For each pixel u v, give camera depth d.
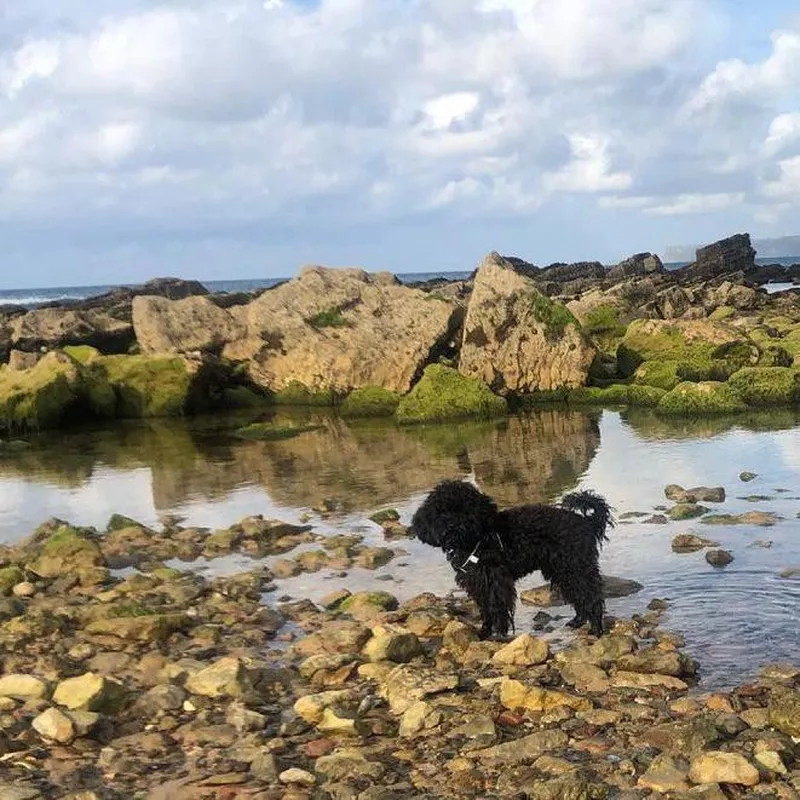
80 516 4.70
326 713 2.43
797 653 2.69
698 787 2.05
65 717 2.40
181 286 20.00
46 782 2.21
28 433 7.95
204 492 5.09
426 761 2.24
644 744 2.25
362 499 4.73
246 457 6.23
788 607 2.99
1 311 16.91
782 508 4.04
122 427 8.19
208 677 2.62
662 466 5.02
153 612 3.17
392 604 3.24
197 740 2.38
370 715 2.46
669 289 14.45
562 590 2.96
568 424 6.89
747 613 2.96
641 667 2.62
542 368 8.29
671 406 7.09
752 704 2.41
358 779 2.18
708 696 2.45
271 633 3.05
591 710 2.41
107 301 18.92
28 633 3.04
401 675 2.61
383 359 8.91
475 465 5.41
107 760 2.29
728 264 27.72
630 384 8.12
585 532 2.94
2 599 3.30
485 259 9.05
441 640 2.97
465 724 2.36
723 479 4.64
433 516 2.98
